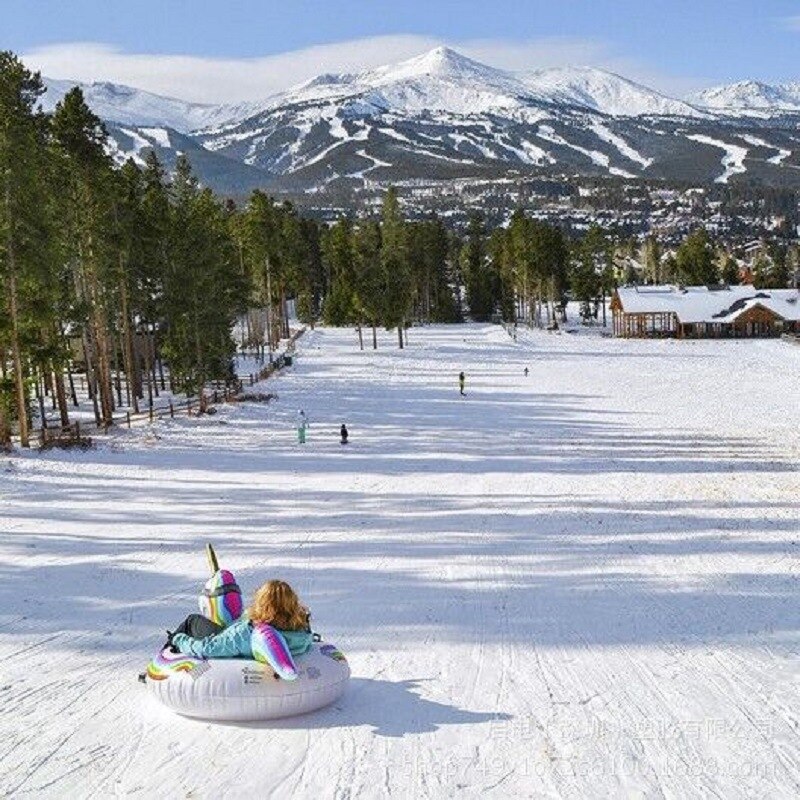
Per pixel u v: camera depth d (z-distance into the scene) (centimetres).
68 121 4206
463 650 1089
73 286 4547
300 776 721
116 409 5147
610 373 7156
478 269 14562
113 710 873
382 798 684
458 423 4475
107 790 701
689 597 1378
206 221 5953
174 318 5266
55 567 1606
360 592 1420
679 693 927
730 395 5616
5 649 1101
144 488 2678
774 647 1103
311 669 842
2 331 3472
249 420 4478
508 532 1983
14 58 3925
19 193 3372
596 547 1797
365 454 3503
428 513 2261
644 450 3509
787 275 17425
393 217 11712
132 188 5253
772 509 2234
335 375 6950
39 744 793
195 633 859
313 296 14250
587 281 14500
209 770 733
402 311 9175
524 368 7544
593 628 1197
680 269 15612
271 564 1647
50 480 2775
